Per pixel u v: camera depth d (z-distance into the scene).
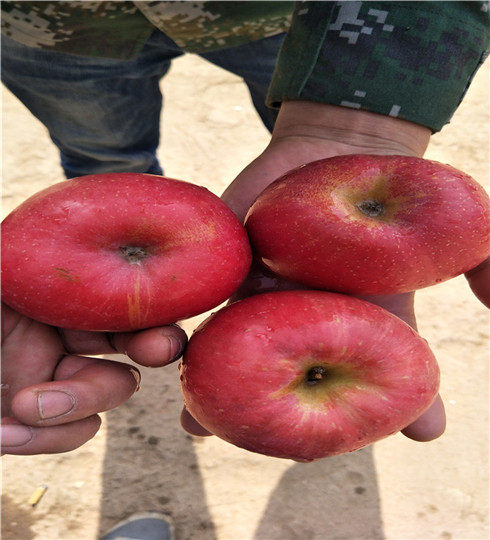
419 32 0.29
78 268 0.20
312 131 0.30
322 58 0.29
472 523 0.40
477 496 0.42
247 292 0.26
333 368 0.21
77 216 0.20
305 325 0.21
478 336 0.49
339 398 0.21
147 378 0.46
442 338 0.49
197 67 0.71
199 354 0.21
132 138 0.45
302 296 0.22
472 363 0.48
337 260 0.22
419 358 0.22
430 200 0.22
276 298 0.22
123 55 0.37
